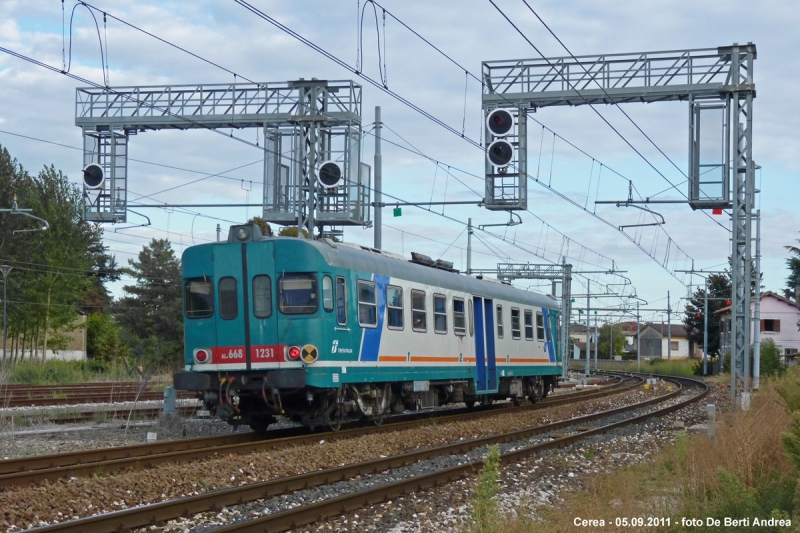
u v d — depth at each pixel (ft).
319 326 58.03
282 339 58.08
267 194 90.79
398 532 32.53
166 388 65.41
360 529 32.81
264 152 90.74
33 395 94.63
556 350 108.58
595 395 122.31
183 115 90.63
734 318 83.20
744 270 82.74
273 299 58.54
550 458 53.42
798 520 28.07
